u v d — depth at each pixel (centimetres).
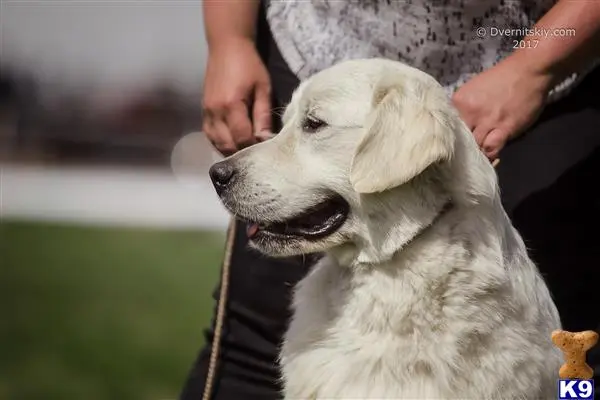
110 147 2278
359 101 465
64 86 2245
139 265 1467
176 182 2172
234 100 523
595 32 477
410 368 439
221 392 548
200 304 1251
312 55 538
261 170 478
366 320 452
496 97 480
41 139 2267
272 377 542
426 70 526
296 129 486
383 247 448
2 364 999
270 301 544
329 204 475
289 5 548
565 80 509
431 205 444
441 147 425
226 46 539
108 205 1898
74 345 1067
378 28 524
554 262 529
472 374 436
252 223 491
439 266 441
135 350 1055
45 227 1741
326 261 490
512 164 529
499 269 443
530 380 443
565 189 523
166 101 2252
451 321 439
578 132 526
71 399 905
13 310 1197
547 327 462
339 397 446
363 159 438
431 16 515
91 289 1320
